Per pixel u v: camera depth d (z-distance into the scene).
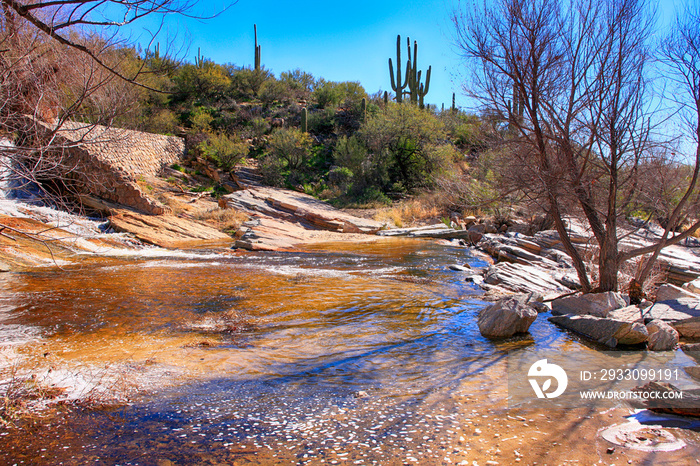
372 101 48.62
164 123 32.62
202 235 19.41
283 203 24.38
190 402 3.94
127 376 4.54
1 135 3.84
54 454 3.00
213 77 43.16
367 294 9.06
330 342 5.89
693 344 5.71
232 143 30.41
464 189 10.47
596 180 7.99
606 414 3.66
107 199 20.06
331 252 16.30
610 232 7.87
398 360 5.23
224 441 3.21
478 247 18.12
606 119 7.39
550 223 19.67
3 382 4.23
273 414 3.69
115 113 4.47
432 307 8.06
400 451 3.05
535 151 8.20
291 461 2.92
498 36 7.95
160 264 12.63
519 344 6.01
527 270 11.60
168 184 26.31
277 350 5.54
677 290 7.80
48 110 4.27
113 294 8.56
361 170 30.66
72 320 6.73
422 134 31.67
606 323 6.14
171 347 5.58
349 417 3.63
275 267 12.64
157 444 3.16
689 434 3.29
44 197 5.09
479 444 3.15
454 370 4.89
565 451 3.04
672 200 8.34
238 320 6.91
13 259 11.20
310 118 42.44
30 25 4.17
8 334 5.95
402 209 26.20
